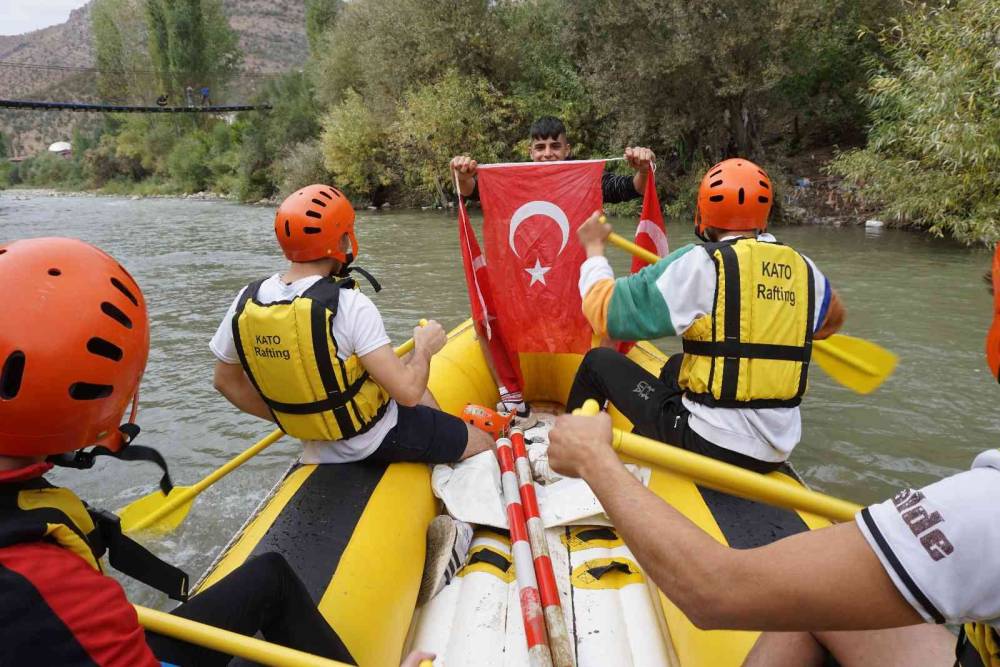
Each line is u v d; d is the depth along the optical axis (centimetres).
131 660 85
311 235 195
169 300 696
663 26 1231
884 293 628
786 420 190
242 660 135
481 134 1725
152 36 4562
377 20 1883
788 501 124
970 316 547
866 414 374
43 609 79
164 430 383
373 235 1203
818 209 1165
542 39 1742
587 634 184
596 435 110
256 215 1886
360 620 164
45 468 91
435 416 233
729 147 1306
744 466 191
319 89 2280
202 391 440
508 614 191
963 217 818
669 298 187
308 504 193
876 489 306
